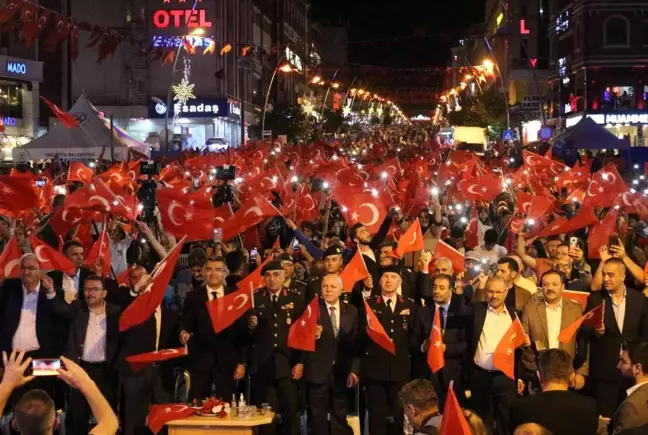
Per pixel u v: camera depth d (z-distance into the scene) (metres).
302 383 11.58
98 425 5.67
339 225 19.14
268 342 11.29
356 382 11.16
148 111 73.25
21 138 52.72
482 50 127.88
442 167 26.62
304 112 88.62
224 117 75.00
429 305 12.22
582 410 7.89
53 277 12.77
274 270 11.43
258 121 93.19
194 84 75.50
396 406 11.05
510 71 90.38
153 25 74.38
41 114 65.12
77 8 73.69
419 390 7.09
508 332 10.16
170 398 11.59
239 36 84.38
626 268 11.97
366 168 27.11
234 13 81.38
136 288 11.60
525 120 81.12
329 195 21.44
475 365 10.61
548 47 90.88
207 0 74.75
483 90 115.81
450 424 5.97
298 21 124.44
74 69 73.75
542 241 16.55
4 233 15.63
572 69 69.50
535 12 91.00
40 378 10.94
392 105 137.88
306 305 11.64
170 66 74.88
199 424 10.41
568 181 23.28
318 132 87.19
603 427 9.73
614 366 10.66
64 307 11.10
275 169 19.88
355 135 100.69
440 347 10.27
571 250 13.30
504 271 11.56
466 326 10.78
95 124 37.81
